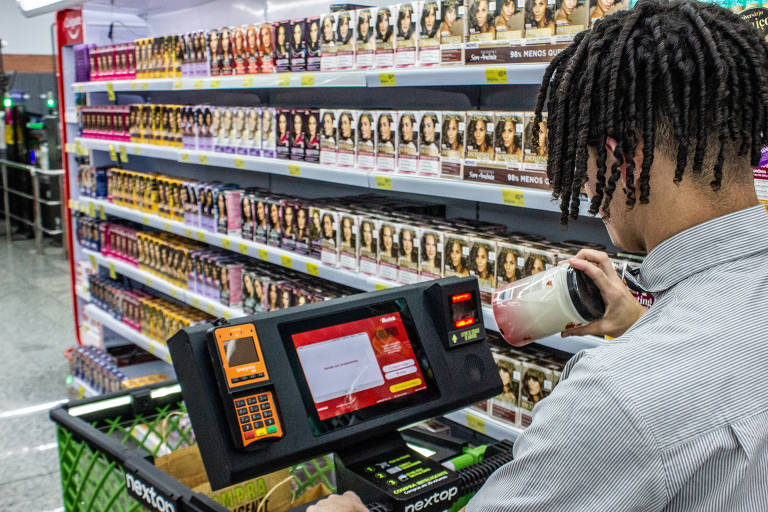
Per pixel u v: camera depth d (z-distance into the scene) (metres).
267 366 1.01
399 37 2.37
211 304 3.41
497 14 2.05
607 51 0.79
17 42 10.84
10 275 7.39
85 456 1.53
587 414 0.68
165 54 3.66
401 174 2.41
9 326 5.71
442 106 2.91
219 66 3.27
